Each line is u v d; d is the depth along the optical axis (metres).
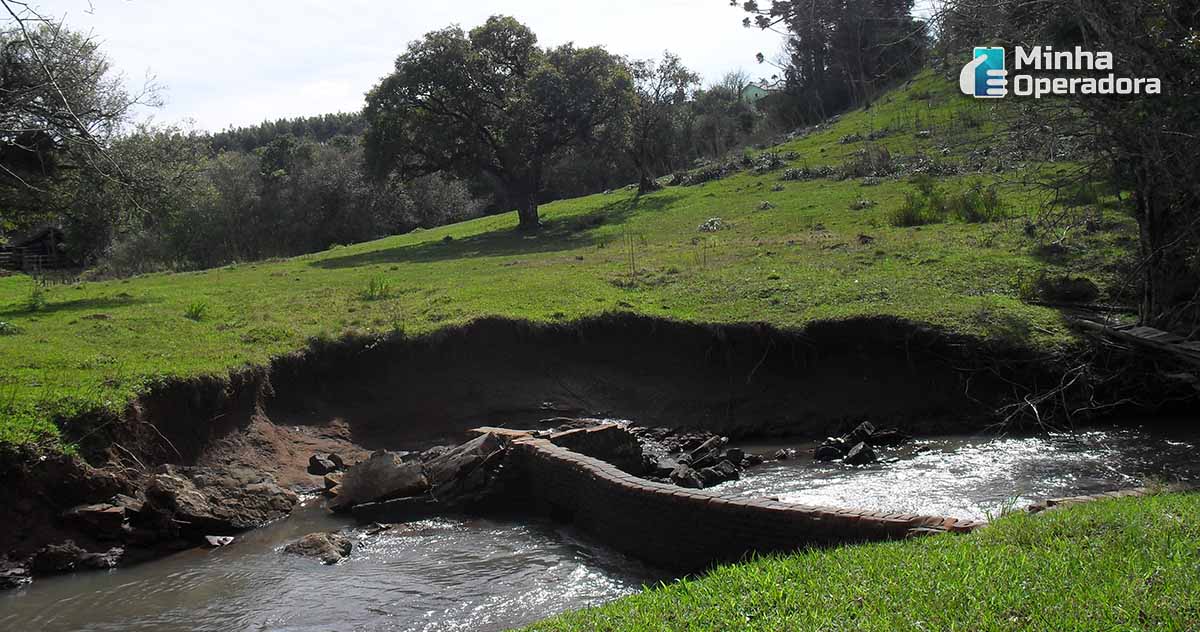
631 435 13.41
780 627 5.12
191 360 14.79
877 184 29.70
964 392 15.27
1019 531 6.47
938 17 14.21
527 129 33.59
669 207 33.59
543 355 17.23
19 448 10.93
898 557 6.24
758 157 38.72
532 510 12.45
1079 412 14.41
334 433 15.44
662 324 17.23
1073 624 4.61
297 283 23.75
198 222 42.97
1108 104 12.69
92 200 22.09
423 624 8.54
